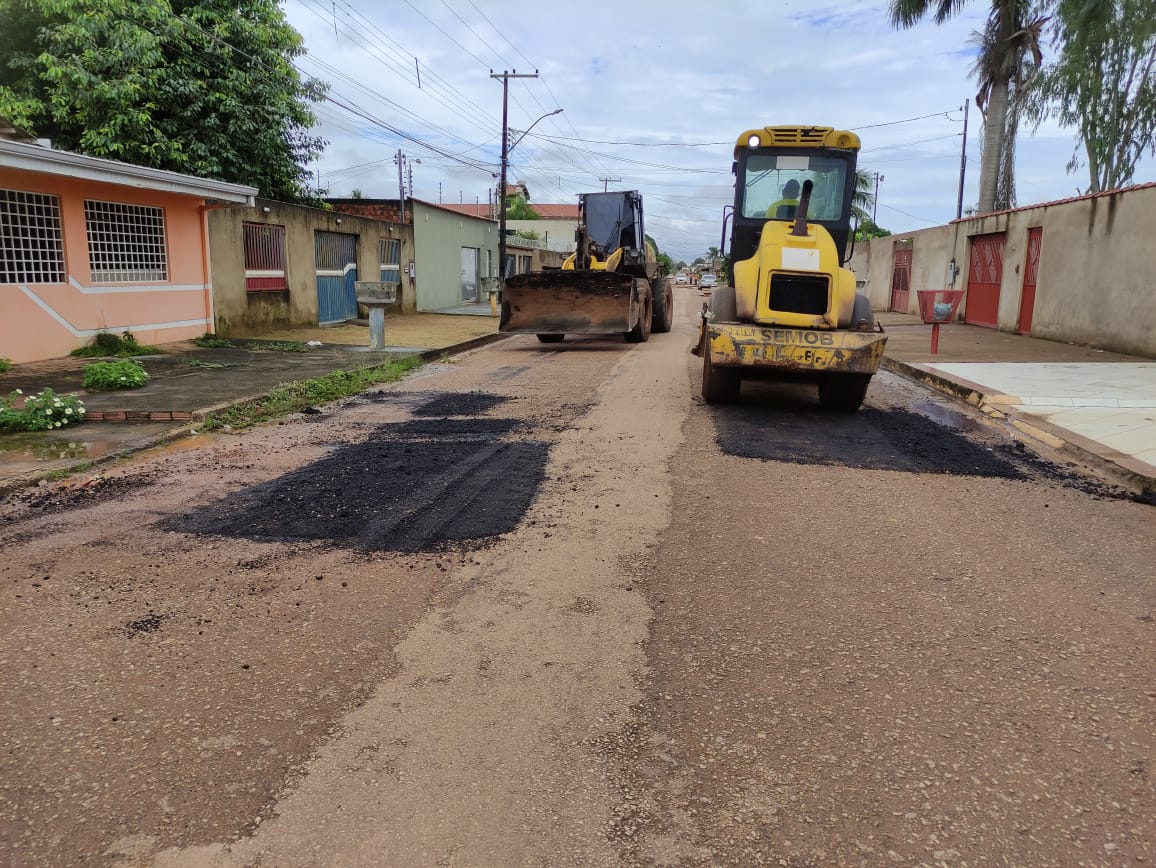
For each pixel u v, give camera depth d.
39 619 3.77
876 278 31.45
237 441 7.48
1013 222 18.66
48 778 2.66
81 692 3.16
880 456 6.98
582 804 2.55
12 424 7.56
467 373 12.15
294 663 3.39
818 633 3.68
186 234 14.58
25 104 17.17
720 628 3.73
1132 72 20.94
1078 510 5.57
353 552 4.62
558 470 6.38
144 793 2.59
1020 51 23.30
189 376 10.73
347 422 8.35
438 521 5.14
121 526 5.06
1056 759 2.79
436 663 3.40
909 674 3.34
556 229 71.12
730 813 2.51
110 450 6.85
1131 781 2.67
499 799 2.57
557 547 4.71
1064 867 2.30
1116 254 14.39
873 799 2.58
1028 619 3.85
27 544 4.75
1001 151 25.08
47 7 16.84
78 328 12.35
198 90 18.89
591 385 10.77
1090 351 14.51
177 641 3.57
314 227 19.12
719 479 6.16
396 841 2.38
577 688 3.21
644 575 4.32
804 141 9.48
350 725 2.96
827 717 3.03
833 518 5.29
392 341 15.97
